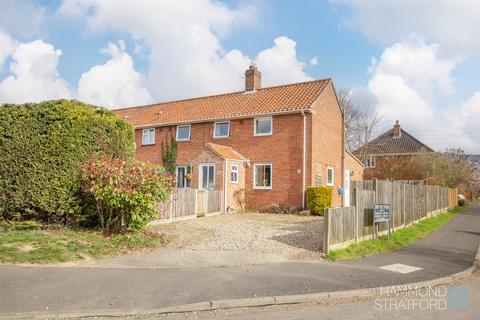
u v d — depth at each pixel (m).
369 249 11.62
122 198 10.23
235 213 20.84
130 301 6.14
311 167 21.20
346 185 26.84
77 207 10.71
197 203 18.17
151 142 27.70
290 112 21.81
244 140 23.48
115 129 11.93
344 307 6.51
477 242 14.62
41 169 10.43
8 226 10.35
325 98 23.69
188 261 9.05
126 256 9.19
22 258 7.98
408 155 43.59
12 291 6.29
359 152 47.66
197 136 25.44
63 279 7.04
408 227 17.19
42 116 10.66
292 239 11.97
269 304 6.54
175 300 6.28
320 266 9.15
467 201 44.12
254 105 24.19
